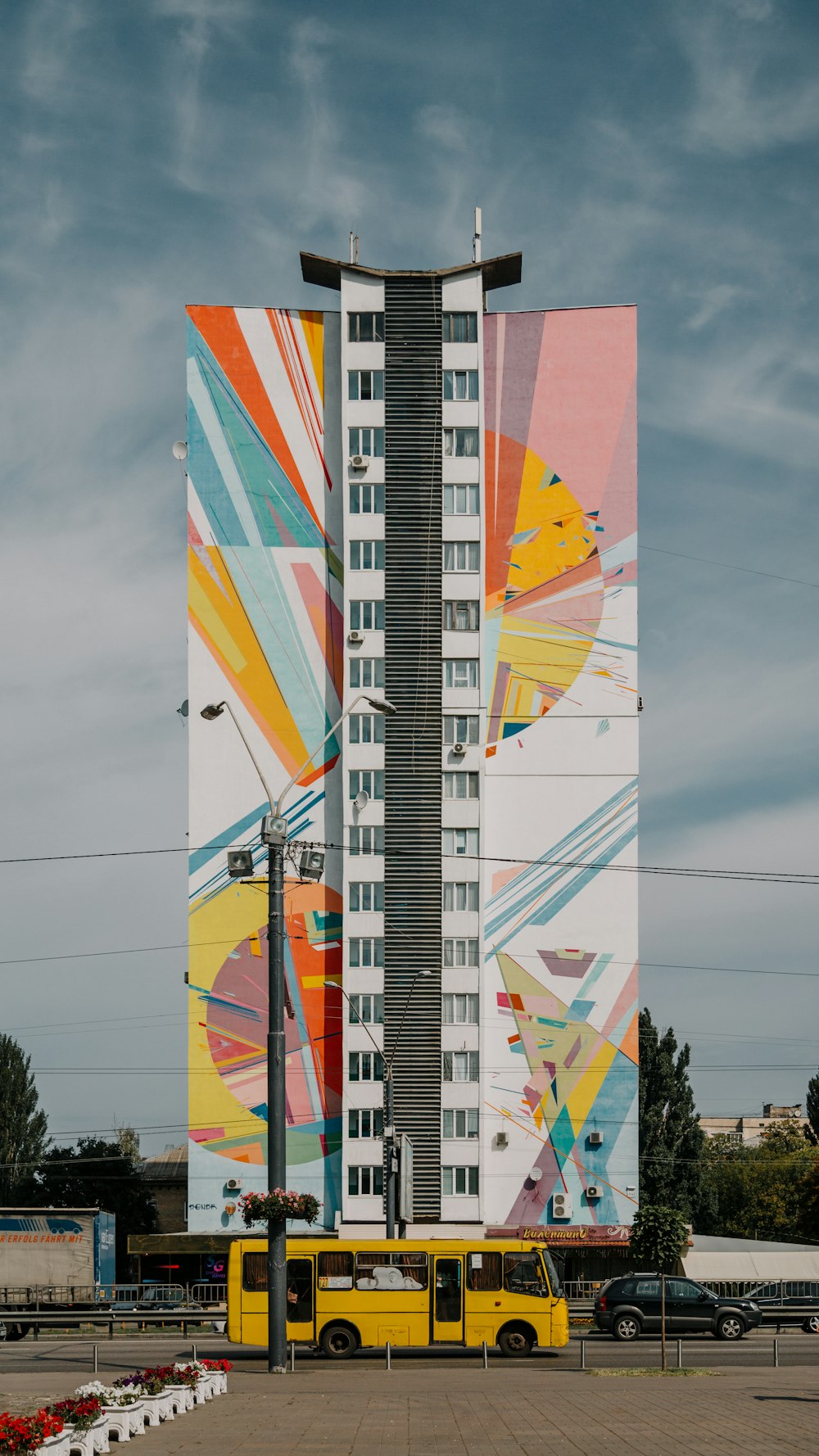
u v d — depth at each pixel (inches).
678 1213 2591.0
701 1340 1925.4
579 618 3021.7
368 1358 1637.6
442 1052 2864.2
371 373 3056.1
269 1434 900.6
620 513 3048.7
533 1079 2869.1
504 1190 2834.6
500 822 2962.6
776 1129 5556.1
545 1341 1628.9
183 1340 2000.5
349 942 2891.2
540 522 3051.2
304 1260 1642.5
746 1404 1075.3
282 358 3105.3
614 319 3110.2
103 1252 2623.0
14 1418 706.8
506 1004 2893.7
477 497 3024.1
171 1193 4170.8
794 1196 4635.8
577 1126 2854.3
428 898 2901.1
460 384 3058.6
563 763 2974.9
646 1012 3636.8
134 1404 909.8
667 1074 3577.8
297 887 2945.4
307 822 2960.1
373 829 2930.6
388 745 2947.8
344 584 3002.0
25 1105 3973.9
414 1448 818.8
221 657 3011.8
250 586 3031.5
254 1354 1681.8
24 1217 2534.5
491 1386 1252.5
